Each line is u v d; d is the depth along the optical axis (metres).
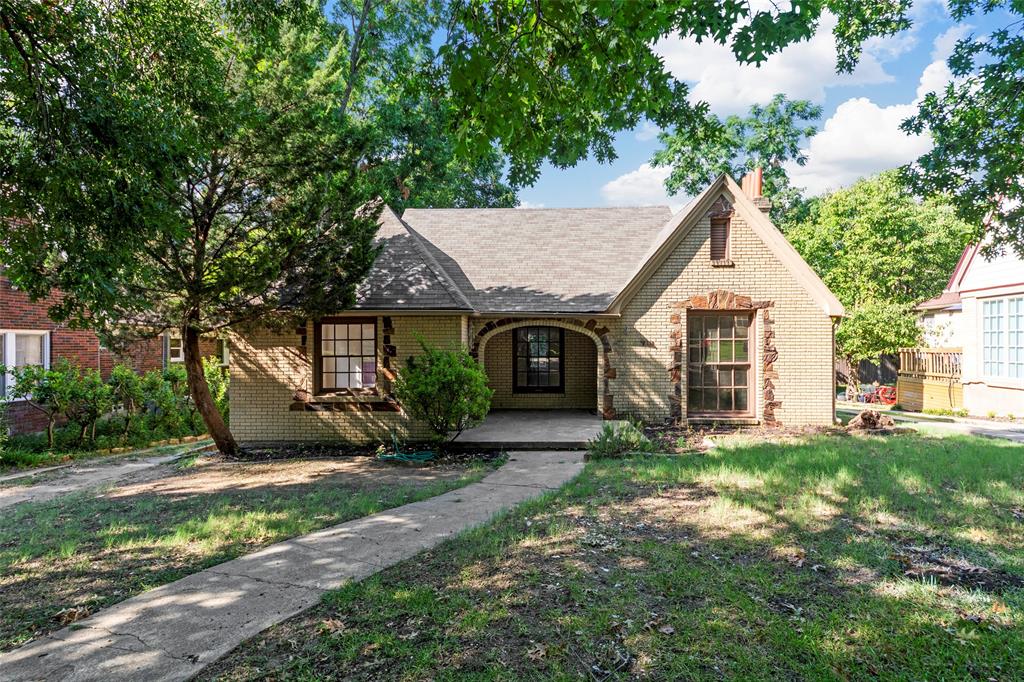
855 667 3.42
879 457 9.55
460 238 17.38
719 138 7.83
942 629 3.85
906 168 11.20
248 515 6.91
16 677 3.40
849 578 4.70
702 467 8.88
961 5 10.84
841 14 12.75
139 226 6.64
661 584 4.59
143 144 6.75
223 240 10.52
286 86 10.22
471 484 8.57
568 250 16.61
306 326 12.62
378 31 23.78
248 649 3.72
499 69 5.06
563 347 17.06
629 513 6.61
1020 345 16.50
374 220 10.98
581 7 5.00
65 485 9.98
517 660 3.53
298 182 10.38
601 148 8.91
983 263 17.83
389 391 12.52
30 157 6.07
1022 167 10.06
